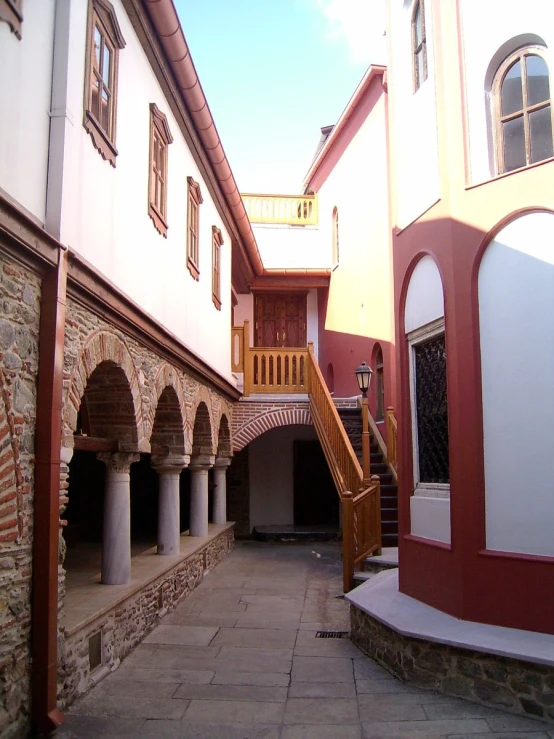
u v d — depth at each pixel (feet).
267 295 66.74
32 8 16.11
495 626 20.02
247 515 59.36
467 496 21.08
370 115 50.78
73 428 18.22
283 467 60.49
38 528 16.08
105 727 16.80
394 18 28.12
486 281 21.52
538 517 19.74
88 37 19.19
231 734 16.56
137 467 52.85
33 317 16.14
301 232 65.41
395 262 27.07
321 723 17.20
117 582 24.27
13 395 15.15
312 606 31.53
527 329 20.47
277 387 53.06
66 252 17.01
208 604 31.94
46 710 15.85
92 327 19.90
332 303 61.52
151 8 23.93
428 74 24.85
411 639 20.01
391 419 43.47
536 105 21.31
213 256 42.04
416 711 17.87
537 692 17.11
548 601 19.16
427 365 24.97
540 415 19.97
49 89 17.24
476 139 22.52
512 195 21.01
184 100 30.37
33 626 15.93
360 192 53.11
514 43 21.91
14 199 15.17
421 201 25.08
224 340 46.14
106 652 21.09
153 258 27.17
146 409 25.77
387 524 38.60
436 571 22.57
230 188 40.96
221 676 21.03
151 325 25.38
